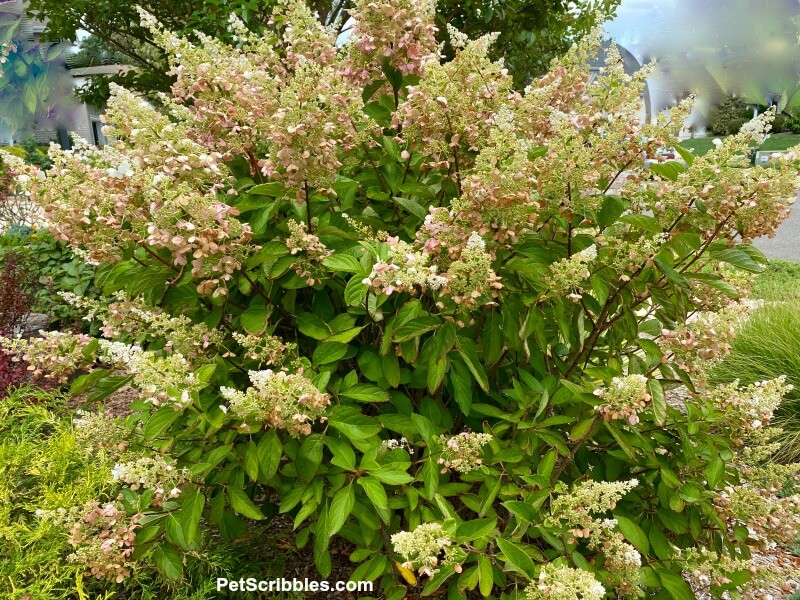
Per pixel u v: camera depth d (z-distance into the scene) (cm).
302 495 187
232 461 213
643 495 216
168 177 174
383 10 208
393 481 170
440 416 206
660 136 201
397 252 170
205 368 179
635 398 167
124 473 171
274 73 243
